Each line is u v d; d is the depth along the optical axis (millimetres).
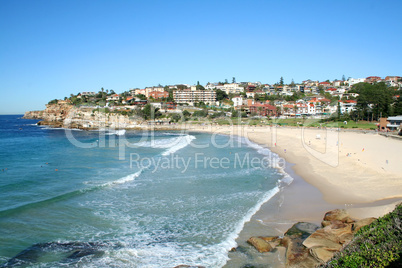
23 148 56625
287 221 18891
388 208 17703
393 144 52438
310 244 14453
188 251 15211
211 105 171250
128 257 14633
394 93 124312
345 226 15945
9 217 19188
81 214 20203
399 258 9516
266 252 14844
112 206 21875
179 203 22562
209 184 28109
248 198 23641
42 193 24859
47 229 17656
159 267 13758
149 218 19641
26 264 13797
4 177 30844
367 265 9742
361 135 69125
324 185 27141
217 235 17031
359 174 30219
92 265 13867
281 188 26609
